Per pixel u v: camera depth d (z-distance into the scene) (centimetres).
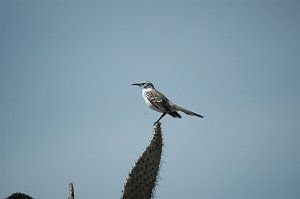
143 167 923
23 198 835
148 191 923
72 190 817
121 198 908
